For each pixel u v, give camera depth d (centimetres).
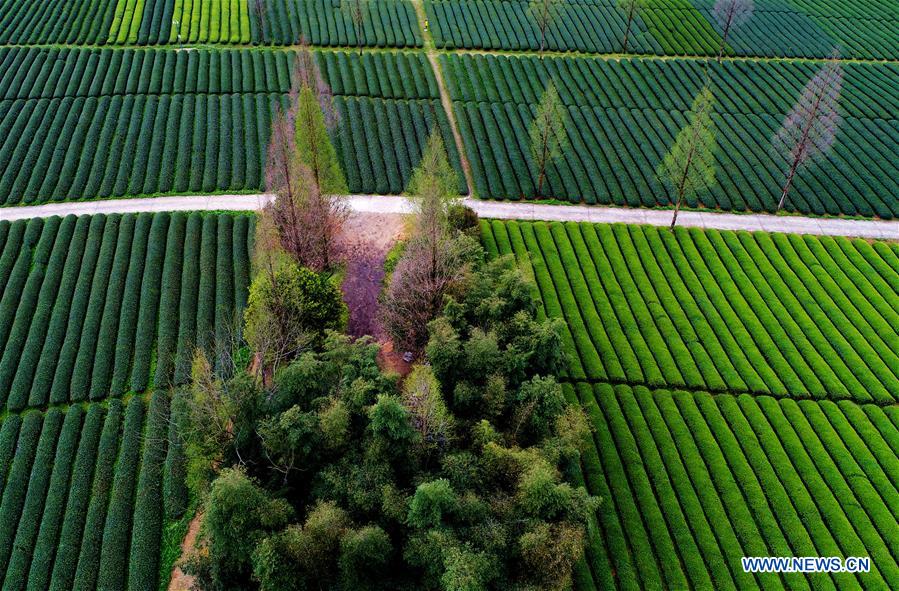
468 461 3425
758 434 4612
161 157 6794
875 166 7238
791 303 5641
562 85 8350
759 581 3850
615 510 4088
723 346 5262
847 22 10369
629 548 3962
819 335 5366
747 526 4062
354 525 3186
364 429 3497
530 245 5981
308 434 3391
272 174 5253
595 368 4919
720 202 6738
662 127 7738
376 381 3653
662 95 8319
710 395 4872
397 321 4569
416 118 7500
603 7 10250
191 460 3631
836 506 4191
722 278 5841
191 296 5250
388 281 5400
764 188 6900
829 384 4972
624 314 5416
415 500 3038
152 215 5997
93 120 7181
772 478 4316
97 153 6744
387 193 6569
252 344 4378
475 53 8944
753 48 9506
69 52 8275
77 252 5588
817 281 5900
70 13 9031
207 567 3278
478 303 4269
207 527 3105
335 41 8794
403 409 3312
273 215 4959
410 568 3188
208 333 4938
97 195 6316
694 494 4212
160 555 3775
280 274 4481
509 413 3753
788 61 9344
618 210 6638
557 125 6525
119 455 4228
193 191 6406
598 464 4275
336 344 3928
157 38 8656
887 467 4434
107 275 5394
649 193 6788
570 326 5269
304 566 3066
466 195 6681
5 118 7175
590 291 5647
